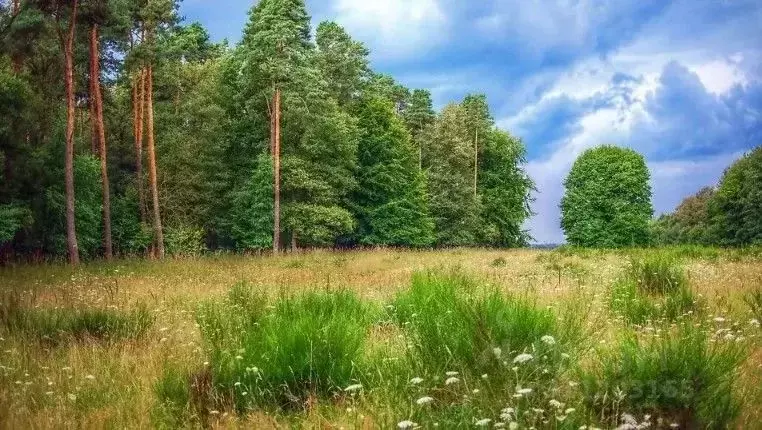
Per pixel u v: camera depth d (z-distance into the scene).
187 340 7.98
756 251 25.55
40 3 27.91
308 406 5.23
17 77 28.91
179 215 42.41
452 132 62.03
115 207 39.53
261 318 7.50
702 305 8.89
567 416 4.03
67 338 8.08
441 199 60.09
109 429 4.78
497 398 4.44
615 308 9.09
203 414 5.14
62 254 32.41
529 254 33.66
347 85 53.28
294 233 42.34
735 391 4.73
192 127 44.06
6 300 10.39
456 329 5.55
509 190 69.44
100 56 39.31
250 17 44.25
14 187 28.97
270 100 41.81
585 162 67.00
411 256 31.83
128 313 9.59
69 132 27.91
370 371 5.73
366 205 51.62
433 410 4.66
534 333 5.28
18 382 5.61
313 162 43.84
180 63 47.25
